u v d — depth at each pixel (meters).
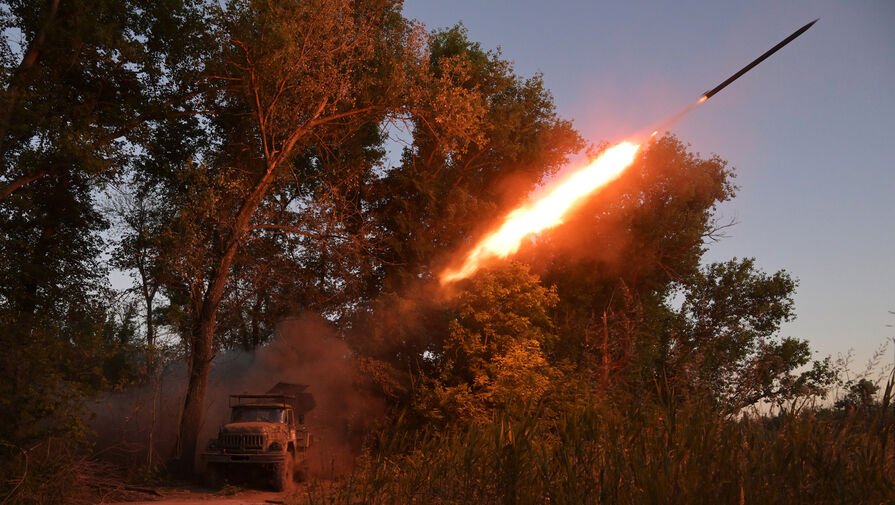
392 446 7.52
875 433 5.42
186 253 23.05
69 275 25.06
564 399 17.88
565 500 5.77
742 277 38.59
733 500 5.09
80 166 22.28
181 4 23.86
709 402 6.31
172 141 28.30
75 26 21.41
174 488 18.53
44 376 16.86
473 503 6.30
